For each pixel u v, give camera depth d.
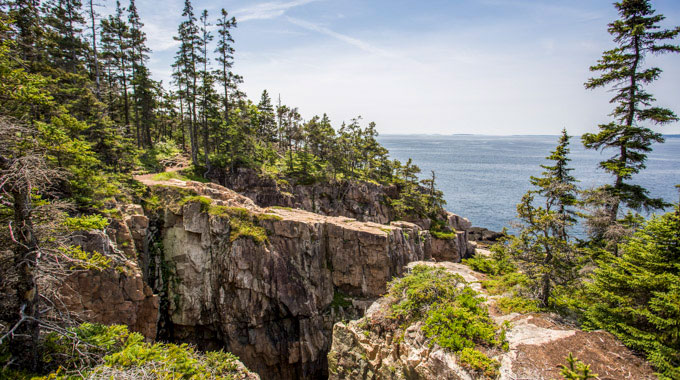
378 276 31.08
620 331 13.66
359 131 75.19
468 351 13.95
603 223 21.81
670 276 12.31
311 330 28.47
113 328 13.45
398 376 17.23
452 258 49.44
